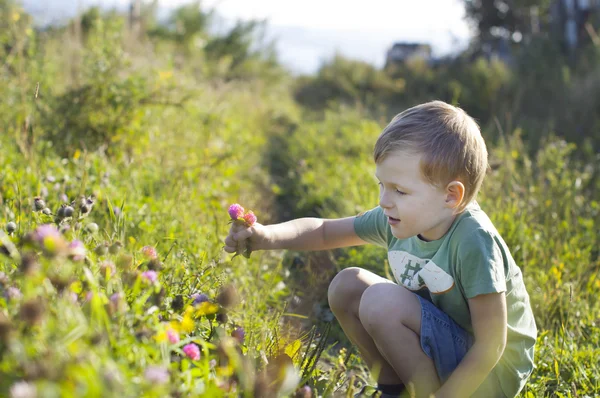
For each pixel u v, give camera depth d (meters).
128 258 1.74
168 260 2.58
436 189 1.88
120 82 5.03
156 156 4.81
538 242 3.60
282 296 3.29
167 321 1.78
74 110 4.78
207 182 4.70
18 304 1.42
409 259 2.08
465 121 1.96
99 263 1.78
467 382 1.84
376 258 3.50
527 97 9.61
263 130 9.42
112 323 1.50
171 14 15.34
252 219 2.11
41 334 1.28
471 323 2.00
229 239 2.13
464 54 16.41
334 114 10.05
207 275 2.23
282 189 5.93
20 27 6.12
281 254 3.72
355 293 2.15
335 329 2.96
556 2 14.06
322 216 4.72
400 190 1.90
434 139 1.86
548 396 2.31
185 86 6.00
